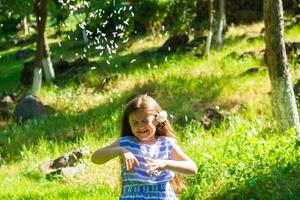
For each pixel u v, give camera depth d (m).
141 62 30.70
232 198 9.04
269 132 15.62
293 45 24.05
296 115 15.17
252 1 41.69
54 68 31.84
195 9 43.00
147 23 42.12
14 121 22.84
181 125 18.25
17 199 11.33
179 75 24.69
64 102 24.58
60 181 13.34
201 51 30.52
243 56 25.98
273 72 15.15
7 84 34.97
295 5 37.28
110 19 23.33
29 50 48.59
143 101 6.07
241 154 9.93
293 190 8.50
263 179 8.96
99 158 5.86
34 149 17.58
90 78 27.48
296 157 9.41
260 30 35.41
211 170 9.95
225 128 17.12
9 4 29.12
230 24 41.41
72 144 17.53
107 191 11.38
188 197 9.42
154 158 6.11
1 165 16.61
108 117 20.08
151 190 6.07
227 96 20.67
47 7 27.91
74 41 47.34
